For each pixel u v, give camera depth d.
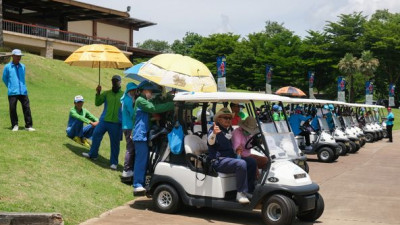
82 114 10.20
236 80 67.06
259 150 7.66
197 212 7.36
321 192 9.53
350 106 20.00
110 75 30.17
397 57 66.94
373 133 24.09
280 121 7.33
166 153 7.33
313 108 15.98
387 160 15.92
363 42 67.81
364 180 11.30
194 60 8.52
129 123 8.56
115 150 9.39
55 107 15.32
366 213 7.72
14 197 6.45
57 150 9.33
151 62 8.16
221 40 69.62
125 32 51.81
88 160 9.39
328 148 14.91
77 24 46.31
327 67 66.62
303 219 7.08
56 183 7.55
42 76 23.97
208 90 8.20
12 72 10.20
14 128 10.27
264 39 68.69
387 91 70.19
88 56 9.30
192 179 7.00
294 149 7.20
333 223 7.01
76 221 6.28
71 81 25.25
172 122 7.44
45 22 42.19
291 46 65.50
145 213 7.13
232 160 6.66
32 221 5.64
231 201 6.73
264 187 6.52
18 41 33.34
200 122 8.20
